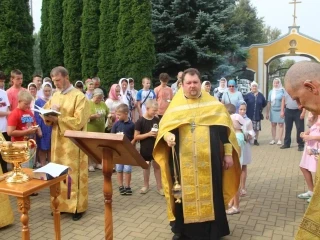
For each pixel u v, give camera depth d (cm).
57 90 447
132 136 561
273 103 955
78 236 393
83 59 1484
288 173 661
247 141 504
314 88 142
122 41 1334
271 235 388
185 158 356
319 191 137
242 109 582
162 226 420
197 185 355
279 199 511
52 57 1692
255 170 686
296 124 874
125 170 536
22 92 452
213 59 1548
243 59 1945
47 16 1744
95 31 1463
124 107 558
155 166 539
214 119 358
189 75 357
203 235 361
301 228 140
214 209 358
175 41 1576
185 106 361
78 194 440
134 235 395
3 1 1252
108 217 276
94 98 657
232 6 1609
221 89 1025
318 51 2180
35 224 427
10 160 270
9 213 415
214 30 1512
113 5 1376
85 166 447
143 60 1315
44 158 634
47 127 620
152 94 880
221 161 365
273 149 898
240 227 411
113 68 1385
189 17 1570
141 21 1309
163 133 353
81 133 253
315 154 462
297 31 2202
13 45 1266
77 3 1557
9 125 437
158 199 521
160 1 1572
